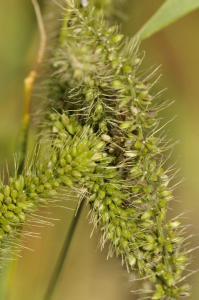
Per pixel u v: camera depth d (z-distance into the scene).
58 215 0.26
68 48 0.21
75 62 0.21
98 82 0.21
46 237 0.26
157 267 0.21
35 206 0.22
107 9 0.24
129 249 0.21
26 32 0.26
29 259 0.26
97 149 0.21
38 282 0.26
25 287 0.26
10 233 0.22
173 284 0.21
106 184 0.21
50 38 0.23
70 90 0.22
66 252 0.24
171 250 0.21
